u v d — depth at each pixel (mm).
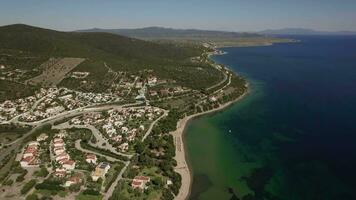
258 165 182250
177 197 151500
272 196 151500
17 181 158000
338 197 148125
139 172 170875
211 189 158500
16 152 191000
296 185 159750
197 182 165000
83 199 145250
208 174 173000
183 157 192500
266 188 158500
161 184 157875
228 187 160125
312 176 167375
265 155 194750
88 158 178125
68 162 172625
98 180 157875
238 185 161875
